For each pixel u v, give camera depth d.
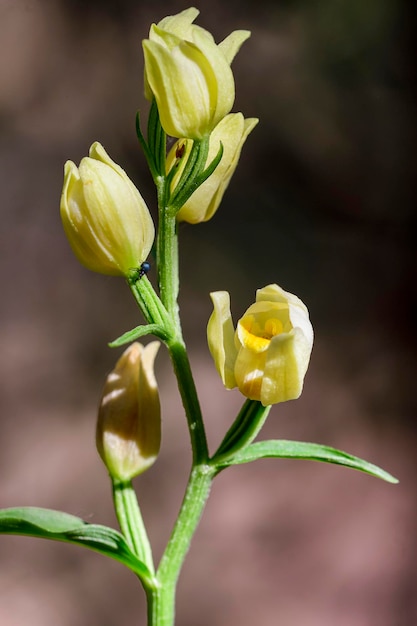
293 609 0.53
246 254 0.71
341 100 0.75
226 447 0.28
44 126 0.74
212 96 0.27
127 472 0.28
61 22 0.75
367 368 0.67
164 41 0.27
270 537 0.57
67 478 0.59
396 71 0.75
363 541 0.57
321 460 0.28
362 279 0.72
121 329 0.68
